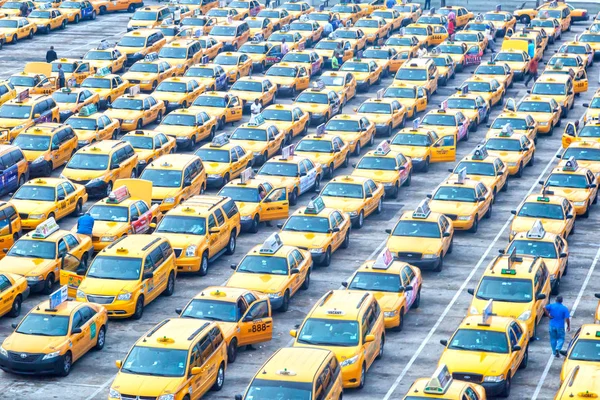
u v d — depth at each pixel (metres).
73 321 53.28
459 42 119.38
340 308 52.09
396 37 121.12
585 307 61.19
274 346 56.03
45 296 62.28
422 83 105.19
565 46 119.56
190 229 66.12
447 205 73.44
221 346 50.97
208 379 49.53
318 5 150.88
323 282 64.88
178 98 98.31
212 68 105.75
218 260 68.69
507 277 57.41
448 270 67.00
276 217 74.50
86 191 77.56
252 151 85.75
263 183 75.62
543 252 63.59
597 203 80.06
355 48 122.50
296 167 79.56
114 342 56.25
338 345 50.44
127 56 114.06
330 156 84.25
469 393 44.59
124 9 144.88
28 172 80.50
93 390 50.88
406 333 57.56
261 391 44.53
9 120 88.38
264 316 55.94
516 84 113.19
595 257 69.25
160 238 63.09
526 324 54.81
